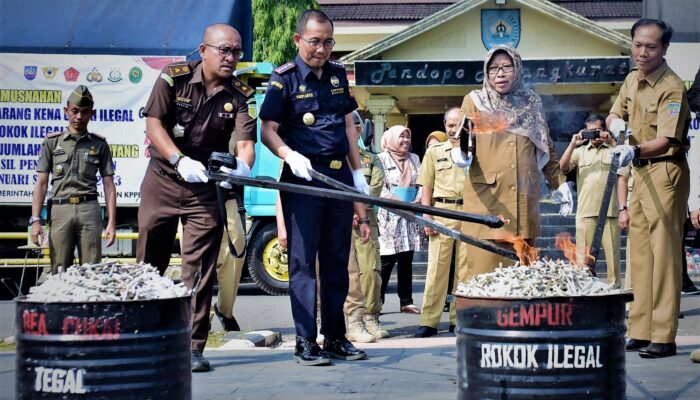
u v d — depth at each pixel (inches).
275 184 175.8
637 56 224.4
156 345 136.6
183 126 215.2
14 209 443.2
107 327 134.2
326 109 225.6
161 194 215.9
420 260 571.8
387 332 305.1
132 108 432.5
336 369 214.4
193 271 215.9
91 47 431.8
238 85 220.4
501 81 206.7
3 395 177.5
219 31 212.8
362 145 321.7
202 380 199.3
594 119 335.0
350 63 809.5
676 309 222.5
